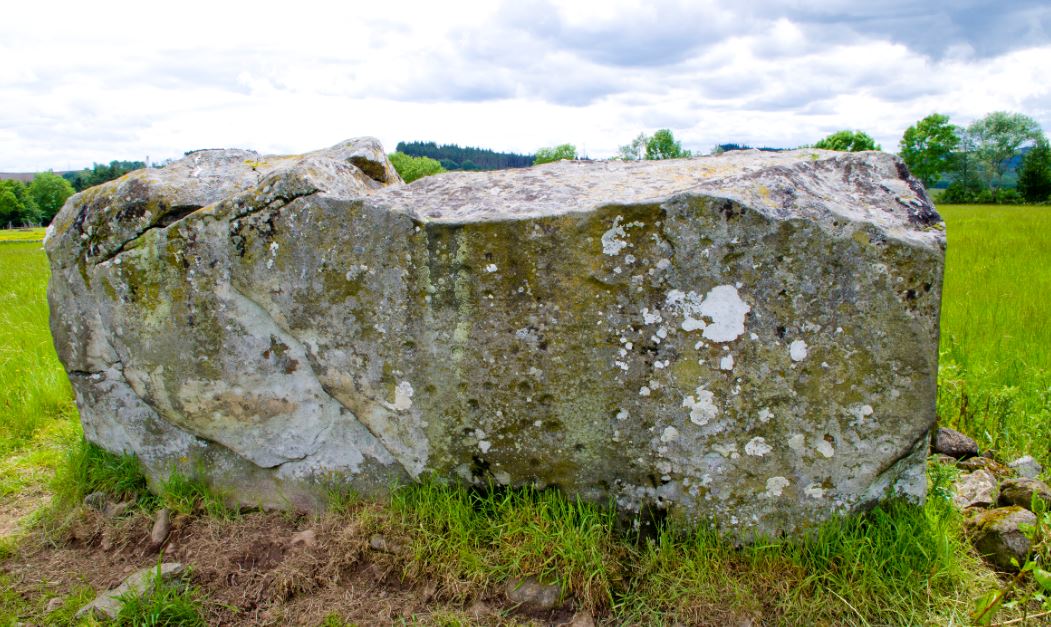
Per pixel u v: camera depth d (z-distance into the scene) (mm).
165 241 3018
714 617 2461
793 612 2455
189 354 3105
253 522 3166
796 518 2637
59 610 2691
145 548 3088
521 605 2566
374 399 2898
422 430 2893
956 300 6547
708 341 2521
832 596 2484
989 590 2457
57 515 3363
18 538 3238
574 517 2779
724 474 2639
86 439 3637
